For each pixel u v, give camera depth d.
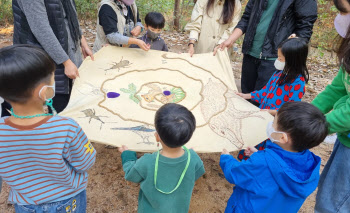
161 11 8.23
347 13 1.72
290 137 1.56
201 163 1.84
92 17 7.67
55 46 2.33
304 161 1.60
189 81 2.92
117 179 2.85
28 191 1.42
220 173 3.12
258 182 1.64
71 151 1.41
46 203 1.49
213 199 2.76
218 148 2.12
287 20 3.05
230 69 3.19
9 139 1.27
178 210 1.83
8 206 2.44
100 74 2.83
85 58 3.08
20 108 1.28
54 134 1.29
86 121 2.21
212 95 2.75
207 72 3.10
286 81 2.41
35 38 2.41
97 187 2.74
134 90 2.69
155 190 1.70
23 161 1.35
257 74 3.61
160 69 3.05
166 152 1.69
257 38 3.30
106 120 2.25
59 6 2.39
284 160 1.60
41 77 1.25
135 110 2.41
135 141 2.08
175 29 8.55
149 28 3.48
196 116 2.44
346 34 1.68
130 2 3.18
